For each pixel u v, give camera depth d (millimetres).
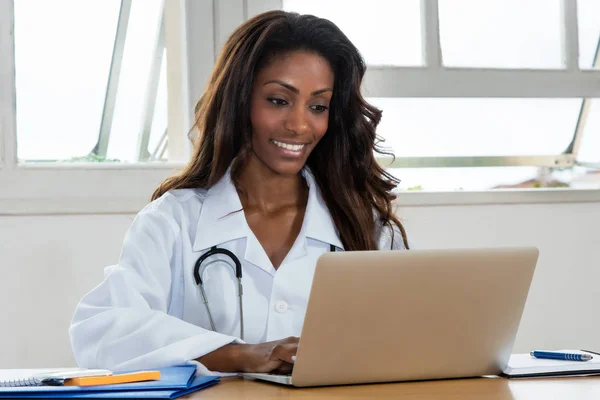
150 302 1476
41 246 2451
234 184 1640
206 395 1066
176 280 1585
